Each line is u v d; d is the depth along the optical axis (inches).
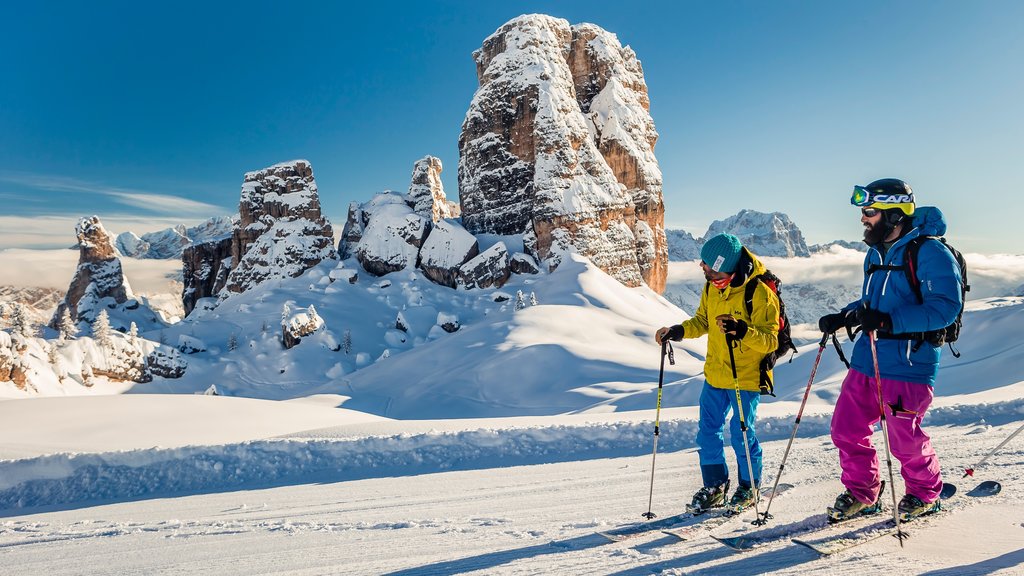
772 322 139.9
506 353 2340.1
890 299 125.9
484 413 1924.2
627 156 5359.3
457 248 4490.7
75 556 155.6
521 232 4891.7
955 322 124.7
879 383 121.3
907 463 129.2
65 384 2650.1
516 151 4953.3
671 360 158.9
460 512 187.6
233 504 250.7
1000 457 185.5
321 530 169.2
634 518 157.8
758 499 149.9
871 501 130.2
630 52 6107.3
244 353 3378.4
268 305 4077.3
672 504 178.2
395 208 5039.4
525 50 5162.4
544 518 166.7
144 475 320.8
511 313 3147.1
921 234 125.0
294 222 4913.9
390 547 141.6
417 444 351.6
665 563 109.6
